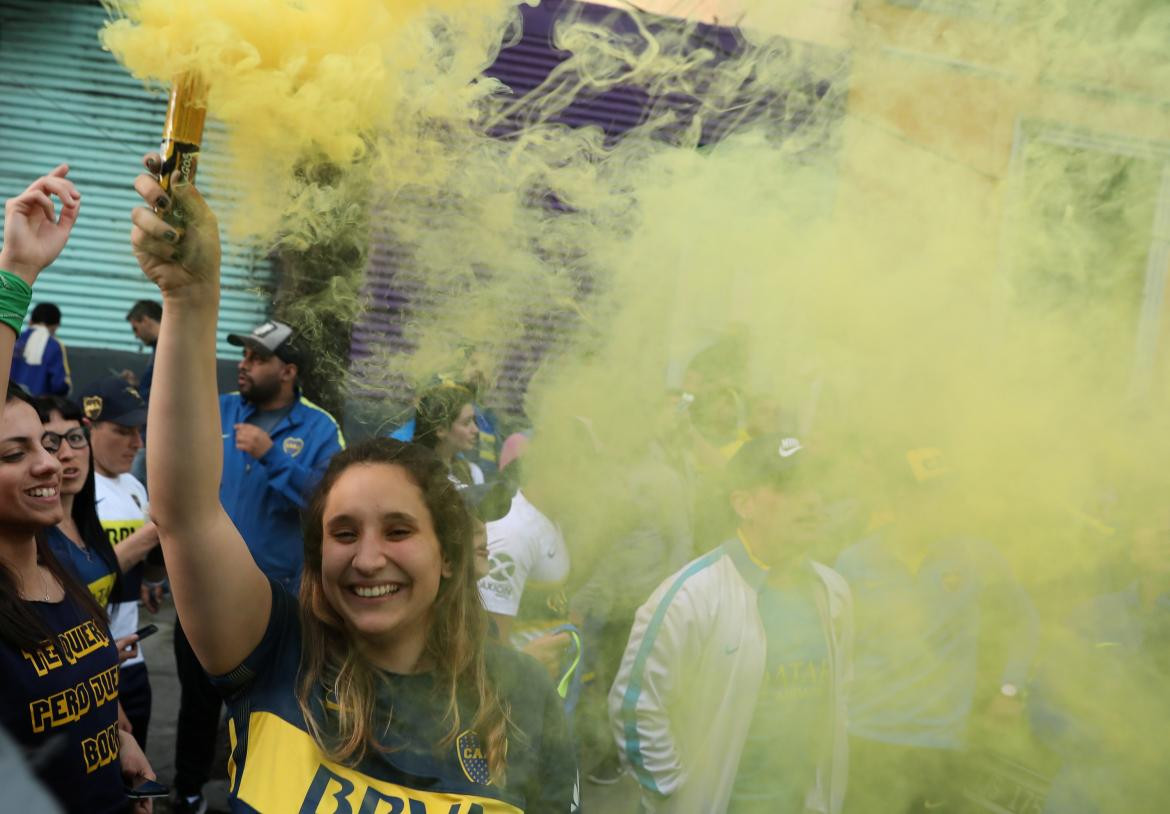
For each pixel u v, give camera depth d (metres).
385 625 1.23
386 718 1.23
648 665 1.90
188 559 1.21
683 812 1.91
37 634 1.55
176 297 1.16
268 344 2.92
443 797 1.21
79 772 1.60
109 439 2.98
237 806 1.17
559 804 1.36
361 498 1.25
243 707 1.24
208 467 1.20
